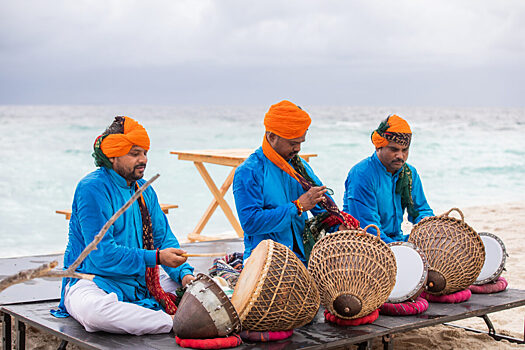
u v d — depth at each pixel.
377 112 111.06
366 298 3.48
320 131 41.16
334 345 3.31
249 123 56.22
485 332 4.56
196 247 6.12
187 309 3.23
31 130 39.31
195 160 8.01
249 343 3.28
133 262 3.70
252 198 4.22
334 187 15.85
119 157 3.77
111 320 3.44
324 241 3.63
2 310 3.99
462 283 4.06
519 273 6.25
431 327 4.69
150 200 4.11
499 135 37.97
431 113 104.62
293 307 3.26
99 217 3.73
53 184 15.85
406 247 3.95
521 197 14.38
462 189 15.99
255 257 3.41
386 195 4.81
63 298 3.84
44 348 4.25
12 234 10.09
